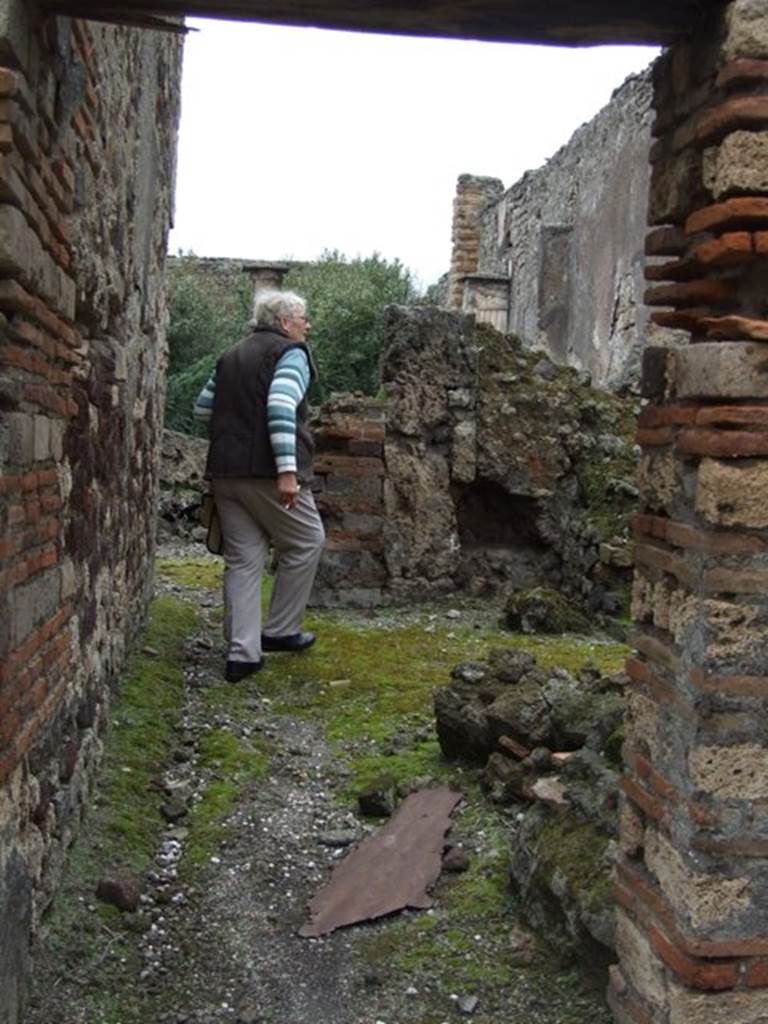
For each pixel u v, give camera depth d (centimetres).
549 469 757
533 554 772
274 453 532
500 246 1950
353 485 727
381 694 541
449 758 450
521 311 1764
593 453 765
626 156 1309
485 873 363
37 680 288
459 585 757
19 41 239
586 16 262
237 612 558
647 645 275
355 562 728
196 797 421
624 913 282
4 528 248
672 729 258
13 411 256
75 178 321
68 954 307
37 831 294
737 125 242
